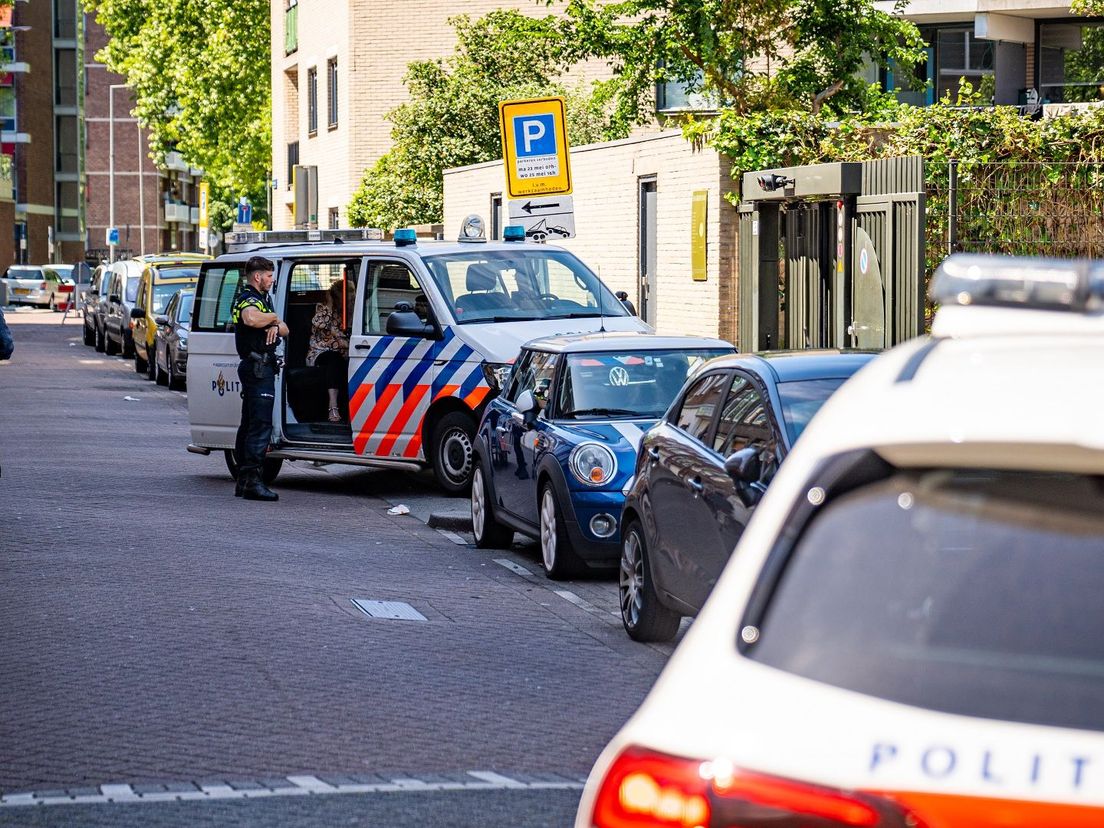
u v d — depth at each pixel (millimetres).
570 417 18656
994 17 47688
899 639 4375
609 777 4406
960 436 4527
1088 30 48250
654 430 14914
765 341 29312
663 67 36000
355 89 65438
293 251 26266
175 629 14266
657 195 35406
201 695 12086
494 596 17031
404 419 24750
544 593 17344
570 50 36312
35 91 163250
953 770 4027
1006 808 3951
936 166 27109
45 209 166375
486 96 53500
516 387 20500
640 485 14672
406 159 54312
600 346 19281
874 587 4488
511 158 26438
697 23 34594
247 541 19766
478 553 20156
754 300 29312
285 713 11672
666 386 18938
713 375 14281
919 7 48031
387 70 65312
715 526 12852
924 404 4703
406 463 24875
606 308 25453
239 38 90062
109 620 14555
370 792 9703
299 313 27031
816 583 4551
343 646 13961
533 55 54250
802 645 4438
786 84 35312
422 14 64875
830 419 4918
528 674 13297
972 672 4258
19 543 18594
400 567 18672
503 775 10273
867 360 13523
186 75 91375
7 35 105875
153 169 169250
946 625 4375
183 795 9555
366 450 25156
